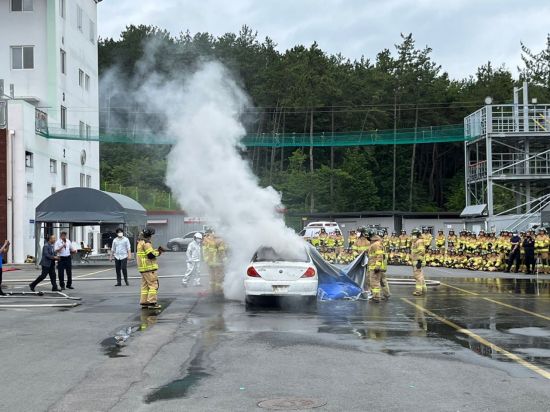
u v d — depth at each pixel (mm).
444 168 83688
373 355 9344
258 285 14500
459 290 19875
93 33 49344
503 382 7684
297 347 9977
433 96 78125
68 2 42625
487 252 29672
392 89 78750
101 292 19297
